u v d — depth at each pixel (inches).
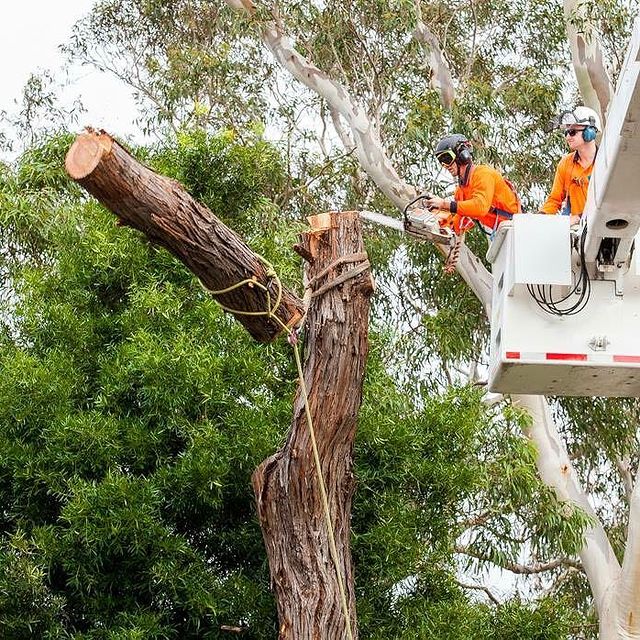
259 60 1165.7
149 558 582.6
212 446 593.6
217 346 638.5
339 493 490.3
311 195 1109.7
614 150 396.5
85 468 597.6
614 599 998.4
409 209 519.2
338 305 477.7
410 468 645.3
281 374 668.7
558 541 880.3
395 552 619.8
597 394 478.3
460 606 662.5
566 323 452.8
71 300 662.5
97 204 694.5
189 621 598.2
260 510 495.8
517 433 869.2
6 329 692.1
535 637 703.7
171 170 717.9
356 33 1122.0
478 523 805.2
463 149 519.2
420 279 1094.4
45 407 606.9
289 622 479.5
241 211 725.9
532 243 449.1
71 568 579.2
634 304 453.4
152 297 632.4
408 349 1029.8
